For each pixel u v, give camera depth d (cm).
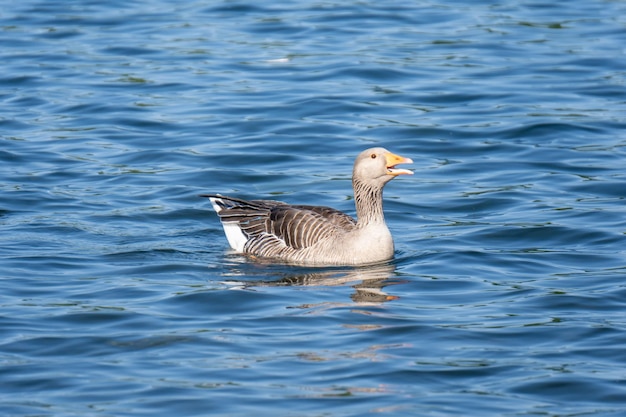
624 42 2983
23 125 2366
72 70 2755
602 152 2194
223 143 2264
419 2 3475
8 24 3195
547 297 1453
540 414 1098
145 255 1669
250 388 1155
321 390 1150
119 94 2569
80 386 1165
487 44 2973
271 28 3155
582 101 2516
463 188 2017
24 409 1109
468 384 1171
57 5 3441
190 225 1847
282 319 1368
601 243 1706
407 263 1625
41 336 1309
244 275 1573
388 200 1959
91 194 1975
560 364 1225
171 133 2320
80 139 2284
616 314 1386
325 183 2041
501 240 1742
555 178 2055
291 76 2705
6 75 2705
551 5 3431
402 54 2884
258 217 1722
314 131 2331
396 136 2308
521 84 2642
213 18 3272
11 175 2067
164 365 1220
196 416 1091
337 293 1479
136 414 1096
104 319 1368
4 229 1769
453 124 2372
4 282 1515
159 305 1425
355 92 2589
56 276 1552
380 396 1135
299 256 1650
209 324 1352
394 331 1323
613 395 1143
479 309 1410
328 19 3244
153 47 2956
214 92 2591
